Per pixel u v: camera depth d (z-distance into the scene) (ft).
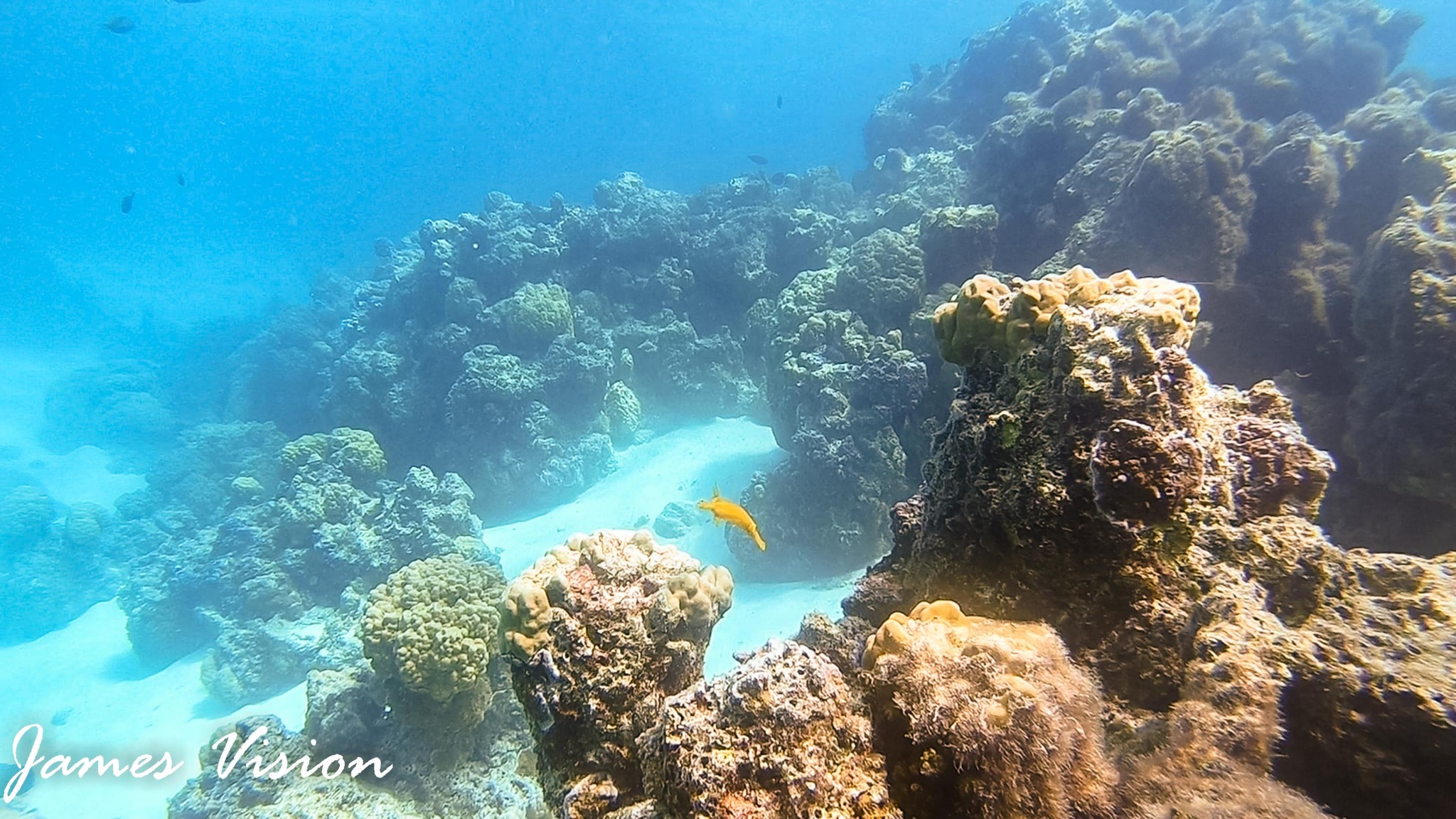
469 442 52.90
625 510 47.21
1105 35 54.19
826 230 61.46
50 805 33.78
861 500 36.22
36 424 92.68
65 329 134.72
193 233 225.97
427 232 64.44
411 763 23.04
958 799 6.61
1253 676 7.50
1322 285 29.71
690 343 58.18
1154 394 7.86
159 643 45.70
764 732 6.89
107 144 333.62
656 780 7.52
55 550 59.67
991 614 9.00
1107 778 6.72
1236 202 30.96
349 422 57.06
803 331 42.04
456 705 22.76
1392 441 22.38
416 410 56.39
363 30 281.95
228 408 78.84
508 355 54.49
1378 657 8.21
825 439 37.14
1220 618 8.09
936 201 57.06
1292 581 9.05
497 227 64.03
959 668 6.99
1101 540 8.04
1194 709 7.39
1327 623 8.91
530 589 10.17
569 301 58.54
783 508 38.52
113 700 42.45
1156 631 8.04
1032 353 9.05
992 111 76.54
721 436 53.83
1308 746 7.95
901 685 7.14
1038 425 8.56
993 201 47.55
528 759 23.97
